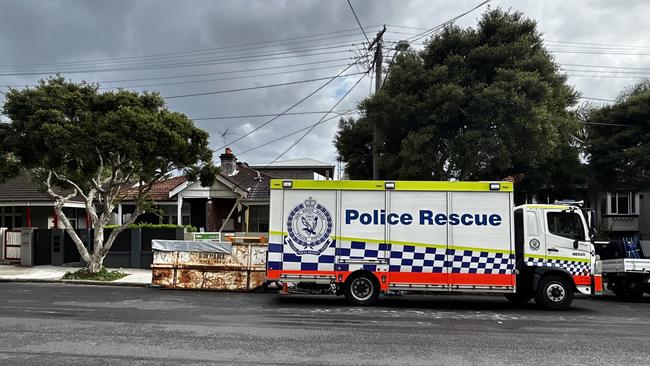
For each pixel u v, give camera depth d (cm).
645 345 839
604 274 1638
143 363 674
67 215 2802
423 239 1262
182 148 1705
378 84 2072
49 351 733
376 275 1260
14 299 1285
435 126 1839
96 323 957
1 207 2805
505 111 1720
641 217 3622
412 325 995
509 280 1242
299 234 1280
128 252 2141
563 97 1984
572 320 1104
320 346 788
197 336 847
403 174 1966
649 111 2555
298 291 1272
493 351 777
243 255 1628
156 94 1766
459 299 1477
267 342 809
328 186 1284
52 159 1623
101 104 1677
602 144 2656
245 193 2623
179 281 1623
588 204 3138
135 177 1880
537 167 2238
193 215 2836
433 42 1997
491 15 1952
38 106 1603
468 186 1266
